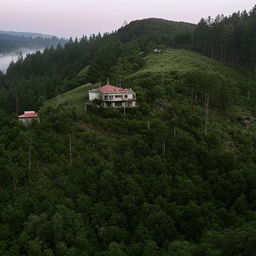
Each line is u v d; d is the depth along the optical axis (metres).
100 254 44.50
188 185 57.19
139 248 46.19
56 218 46.94
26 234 45.88
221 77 94.75
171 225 50.06
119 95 79.31
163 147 65.06
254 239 40.34
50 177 56.00
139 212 52.12
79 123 71.12
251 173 60.50
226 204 56.88
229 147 71.69
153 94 84.06
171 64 116.31
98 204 52.06
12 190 53.19
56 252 44.34
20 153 58.22
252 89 103.56
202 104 87.62
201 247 43.69
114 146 64.38
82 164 58.50
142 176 58.62
